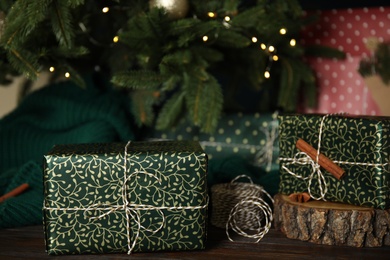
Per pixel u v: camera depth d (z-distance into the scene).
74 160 1.07
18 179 1.45
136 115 1.60
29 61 1.34
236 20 1.48
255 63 1.62
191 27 1.42
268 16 1.50
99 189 1.08
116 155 1.07
